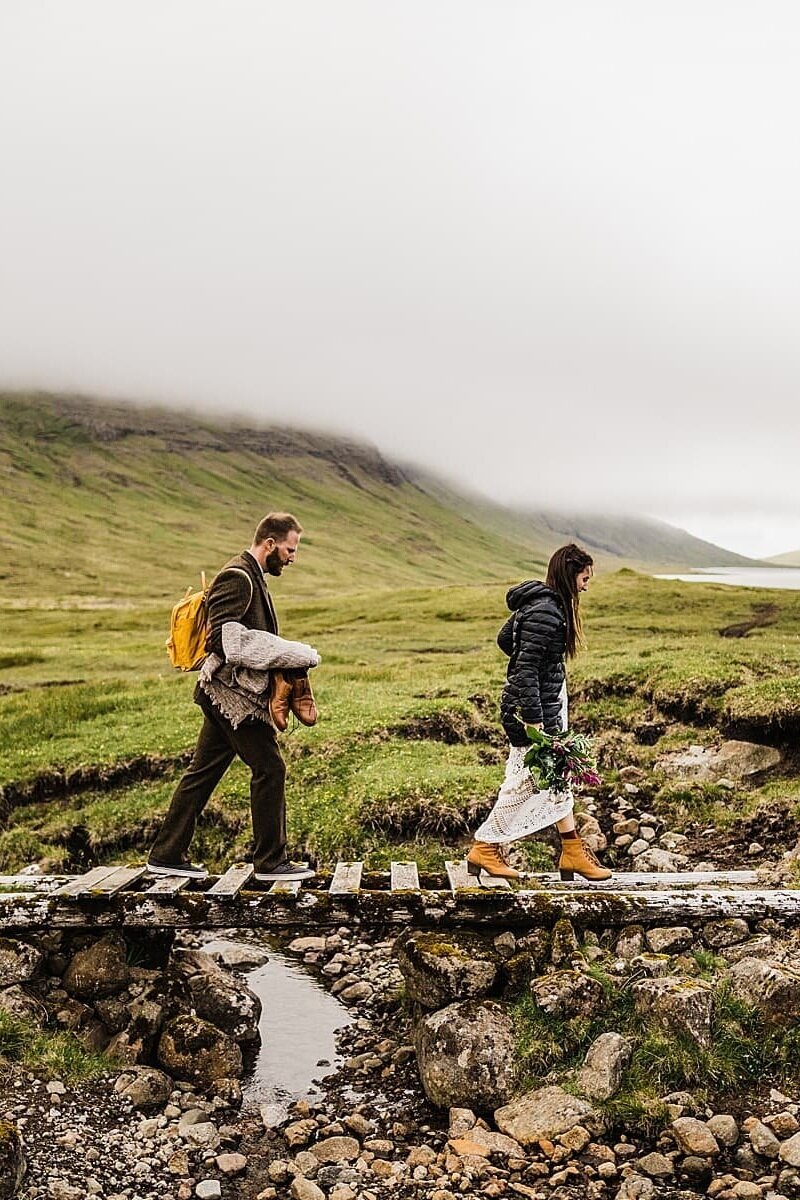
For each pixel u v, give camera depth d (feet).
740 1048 26.86
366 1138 26.66
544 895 31.19
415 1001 30.35
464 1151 24.86
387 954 40.83
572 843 32.32
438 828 51.62
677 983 27.91
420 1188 23.71
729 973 29.32
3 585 540.52
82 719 79.77
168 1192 23.85
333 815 53.26
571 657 30.66
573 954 29.76
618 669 78.48
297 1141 26.27
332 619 207.41
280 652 29.68
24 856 54.39
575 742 29.32
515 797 31.14
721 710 64.90
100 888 31.32
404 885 32.32
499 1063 27.50
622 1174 23.52
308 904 31.07
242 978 38.86
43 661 143.23
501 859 31.89
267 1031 33.78
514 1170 24.13
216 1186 23.88
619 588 191.93
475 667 100.32
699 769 57.82
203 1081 29.48
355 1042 32.89
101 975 31.37
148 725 73.00
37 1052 28.99
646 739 66.80
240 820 53.78
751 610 164.76
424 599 234.79
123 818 55.67
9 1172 22.53
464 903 30.99
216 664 30.42
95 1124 26.53
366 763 60.64
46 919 31.45
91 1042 30.42
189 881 32.91
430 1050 28.19
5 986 31.19
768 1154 23.61
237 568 30.40
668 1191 22.76
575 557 29.84
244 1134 26.96
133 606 399.24
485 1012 28.48
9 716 81.82
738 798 53.83
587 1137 24.77
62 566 614.75
